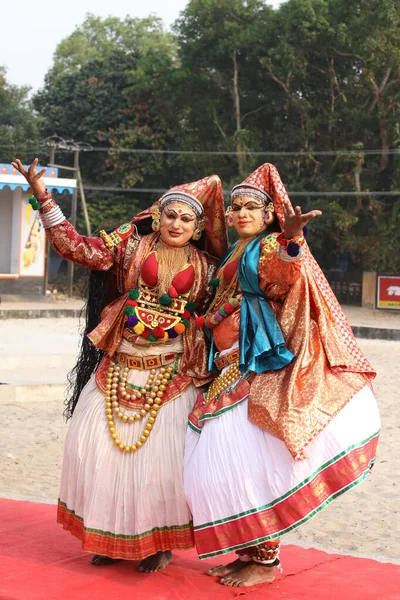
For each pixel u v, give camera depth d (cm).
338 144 3497
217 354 470
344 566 486
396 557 592
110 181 3972
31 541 504
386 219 3328
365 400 442
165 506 447
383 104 3325
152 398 458
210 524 424
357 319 2867
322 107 3447
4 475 787
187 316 471
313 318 449
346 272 3544
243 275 448
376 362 1755
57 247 474
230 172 3616
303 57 3319
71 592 419
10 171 2566
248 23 3534
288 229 411
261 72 3516
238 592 432
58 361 1466
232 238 2652
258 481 421
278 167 3472
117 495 450
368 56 3238
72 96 4050
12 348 1614
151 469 446
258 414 423
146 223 507
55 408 1130
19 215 2725
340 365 439
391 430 1063
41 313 2488
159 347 468
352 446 423
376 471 857
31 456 870
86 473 458
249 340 439
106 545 452
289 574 466
